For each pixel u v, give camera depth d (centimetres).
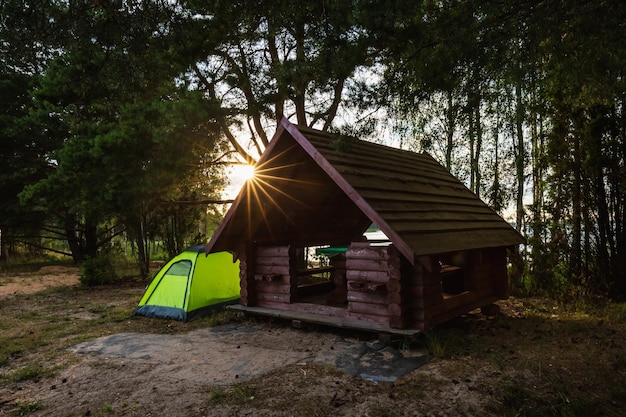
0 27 520
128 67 614
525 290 1031
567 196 958
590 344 612
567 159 953
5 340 707
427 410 402
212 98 1086
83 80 616
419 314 611
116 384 491
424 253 549
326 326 711
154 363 560
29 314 939
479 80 507
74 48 563
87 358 596
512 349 588
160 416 403
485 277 804
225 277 921
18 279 1628
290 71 516
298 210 884
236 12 591
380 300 644
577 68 575
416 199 699
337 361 541
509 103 1021
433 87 511
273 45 1267
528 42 498
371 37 476
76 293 1254
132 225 1557
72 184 1131
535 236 1001
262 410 407
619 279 905
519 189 1111
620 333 670
